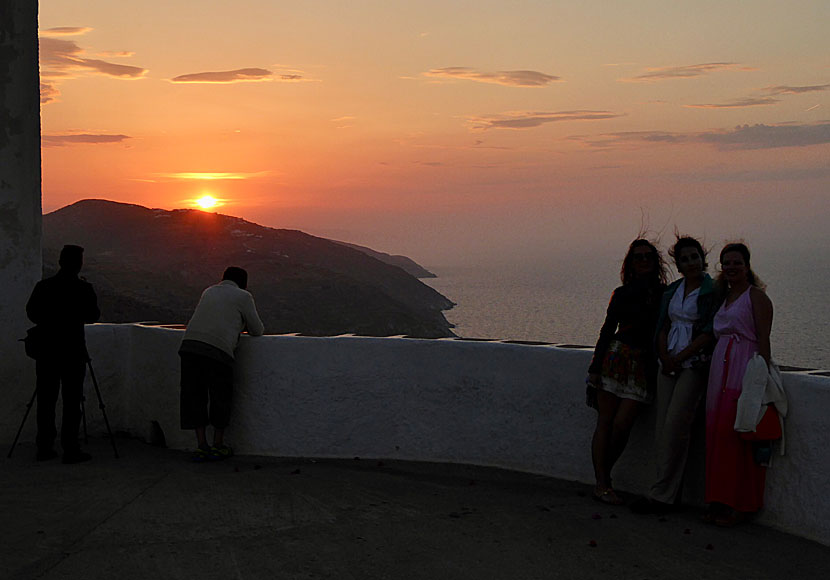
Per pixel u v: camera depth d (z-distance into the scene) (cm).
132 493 558
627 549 445
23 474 617
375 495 557
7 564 416
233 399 705
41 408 673
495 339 674
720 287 501
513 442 624
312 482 591
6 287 738
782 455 473
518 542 457
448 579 401
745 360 476
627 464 566
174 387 746
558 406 604
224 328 675
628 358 530
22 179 742
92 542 453
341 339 680
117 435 800
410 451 661
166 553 436
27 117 743
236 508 522
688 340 503
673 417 504
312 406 685
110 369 797
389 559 429
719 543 454
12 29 728
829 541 444
